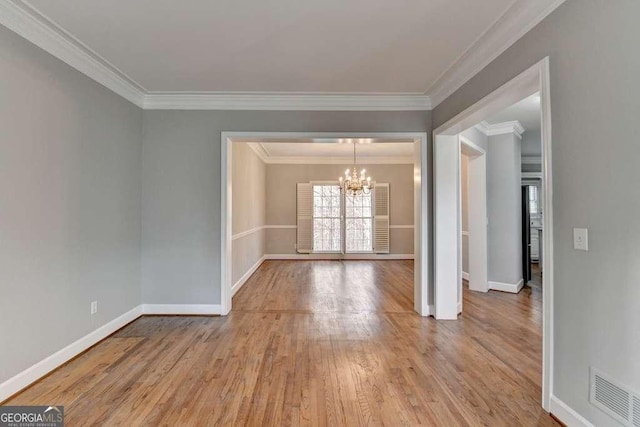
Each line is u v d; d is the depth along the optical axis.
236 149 5.14
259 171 7.63
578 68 1.79
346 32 2.51
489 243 5.36
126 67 3.11
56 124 2.60
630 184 1.51
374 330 3.46
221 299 3.94
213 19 2.34
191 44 2.69
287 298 4.74
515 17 2.27
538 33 2.11
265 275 6.48
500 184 5.27
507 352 2.92
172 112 3.90
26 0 2.11
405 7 2.20
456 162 3.82
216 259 3.94
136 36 2.56
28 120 2.33
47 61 2.50
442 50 2.78
